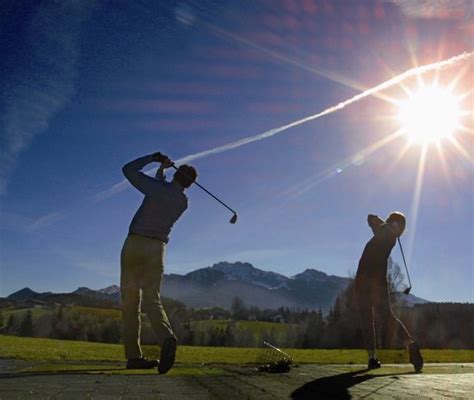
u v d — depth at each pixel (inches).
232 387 204.8
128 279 265.7
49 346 414.9
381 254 334.6
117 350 404.2
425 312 1221.7
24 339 498.3
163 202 268.5
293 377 250.5
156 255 265.1
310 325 1255.5
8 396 168.2
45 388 187.5
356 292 338.6
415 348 306.0
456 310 1224.2
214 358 366.6
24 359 325.1
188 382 217.0
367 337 329.4
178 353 402.9
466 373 292.7
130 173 271.3
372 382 233.1
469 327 1200.8
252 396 182.2
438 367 350.0
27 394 172.7
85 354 363.9
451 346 1205.1
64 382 204.5
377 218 348.8
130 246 264.7
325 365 346.3
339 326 1130.0
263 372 274.7
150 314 259.4
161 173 286.2
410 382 234.8
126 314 267.9
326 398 181.3
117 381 212.1
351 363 370.0
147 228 265.3
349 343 1109.1
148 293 263.3
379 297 331.3
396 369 319.0
